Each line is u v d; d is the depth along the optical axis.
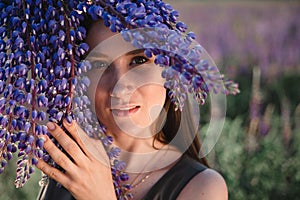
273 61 7.00
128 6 1.01
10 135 1.02
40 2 1.04
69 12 1.04
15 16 1.05
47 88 1.03
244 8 9.91
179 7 10.09
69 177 1.09
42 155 1.04
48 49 1.03
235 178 3.22
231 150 3.30
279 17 9.13
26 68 1.01
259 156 3.33
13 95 1.01
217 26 8.62
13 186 3.03
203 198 1.12
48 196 1.29
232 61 7.11
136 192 1.18
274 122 3.88
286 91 6.53
